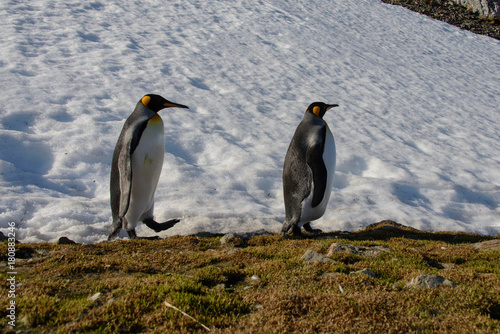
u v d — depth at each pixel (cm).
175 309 315
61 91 1259
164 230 696
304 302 335
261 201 916
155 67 1638
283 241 613
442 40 2933
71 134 1025
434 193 1062
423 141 1431
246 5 2719
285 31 2453
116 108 1233
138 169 627
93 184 891
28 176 846
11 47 1494
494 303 339
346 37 2603
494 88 2264
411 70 2306
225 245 598
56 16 1916
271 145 1206
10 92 1158
